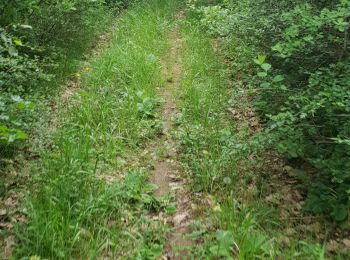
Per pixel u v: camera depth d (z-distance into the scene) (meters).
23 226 3.68
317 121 4.92
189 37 9.85
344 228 3.99
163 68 8.40
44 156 4.65
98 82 7.20
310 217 4.16
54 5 7.94
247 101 6.52
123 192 4.25
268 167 4.99
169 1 13.94
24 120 5.02
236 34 7.91
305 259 3.51
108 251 3.59
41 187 4.11
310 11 4.97
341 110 4.56
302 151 4.66
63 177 4.17
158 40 9.86
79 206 3.92
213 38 10.02
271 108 5.83
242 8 7.29
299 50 4.96
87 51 9.07
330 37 4.74
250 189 4.55
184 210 4.30
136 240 3.71
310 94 4.66
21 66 5.42
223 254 3.49
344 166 4.21
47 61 7.41
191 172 4.87
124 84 7.24
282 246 3.72
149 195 4.48
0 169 4.57
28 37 7.27
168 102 6.93
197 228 3.97
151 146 5.58
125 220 4.03
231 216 3.97
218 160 4.91
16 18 6.77
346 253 3.66
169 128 6.07
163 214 4.21
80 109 6.00
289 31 4.50
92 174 4.40
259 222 4.02
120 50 8.66
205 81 7.46
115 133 5.70
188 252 3.59
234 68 7.97
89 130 5.54
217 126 5.81
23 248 3.41
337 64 4.58
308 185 4.57
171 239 3.87
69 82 7.36
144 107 6.40
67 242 3.53
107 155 5.06
